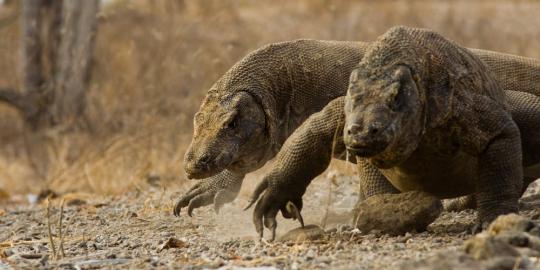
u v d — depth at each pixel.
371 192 24.12
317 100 26.23
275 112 25.41
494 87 22.14
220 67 47.50
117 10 66.31
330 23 75.69
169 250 22.84
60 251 23.16
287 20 78.00
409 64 19.98
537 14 78.94
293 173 22.73
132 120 47.91
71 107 57.81
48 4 62.69
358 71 19.92
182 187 37.03
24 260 22.11
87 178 42.66
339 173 35.19
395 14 77.69
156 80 51.25
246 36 68.50
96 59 61.09
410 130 19.78
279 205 23.22
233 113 24.22
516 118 23.03
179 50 55.50
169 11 65.88
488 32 72.94
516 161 21.38
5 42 70.69
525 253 17.73
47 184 43.56
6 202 43.12
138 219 29.73
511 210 21.27
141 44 57.03
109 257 21.89
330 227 25.89
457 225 23.31
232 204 31.97
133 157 43.06
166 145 44.00
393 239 21.41
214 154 23.67
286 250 21.02
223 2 77.19
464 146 21.28
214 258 20.69
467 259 17.34
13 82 68.06
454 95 20.77
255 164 25.14
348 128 19.08
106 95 53.72
